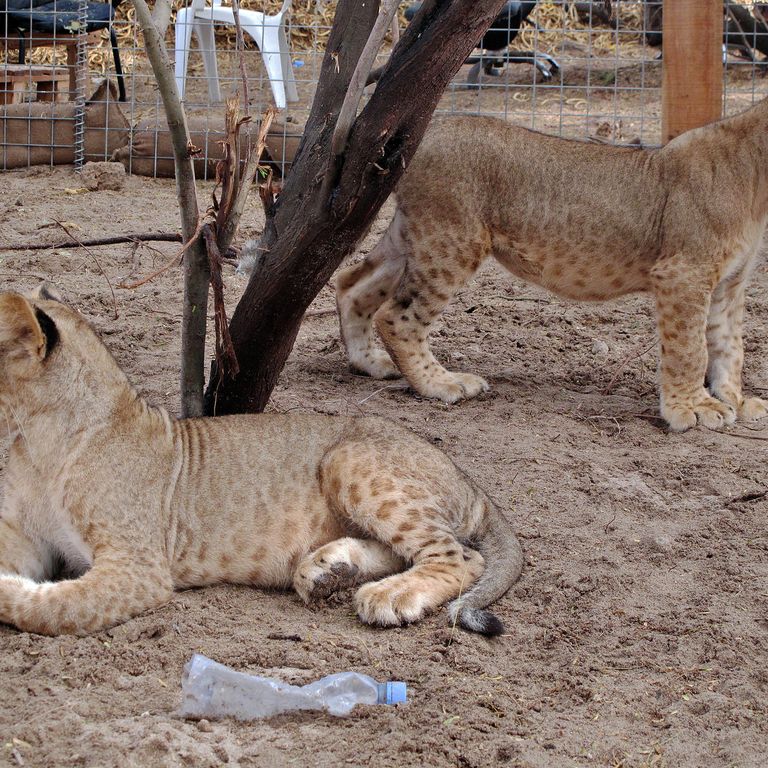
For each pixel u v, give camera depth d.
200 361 3.62
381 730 2.96
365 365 4.33
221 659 3.09
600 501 3.69
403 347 4.19
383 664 3.10
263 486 3.33
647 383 4.38
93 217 5.47
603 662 3.17
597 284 4.24
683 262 4.10
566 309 4.86
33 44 7.45
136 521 3.23
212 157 6.17
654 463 3.88
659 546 3.51
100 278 4.82
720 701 3.07
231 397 3.68
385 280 4.29
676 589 3.38
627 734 3.00
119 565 3.20
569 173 4.16
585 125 7.30
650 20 9.50
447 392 4.17
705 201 4.09
